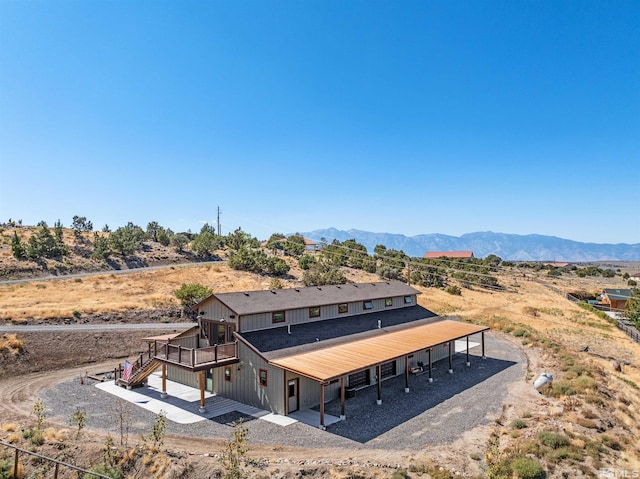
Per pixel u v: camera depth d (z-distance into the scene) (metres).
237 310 22.88
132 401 22.42
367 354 22.95
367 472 14.60
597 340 39.38
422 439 17.69
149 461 15.47
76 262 57.97
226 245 85.06
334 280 56.53
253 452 16.36
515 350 35.12
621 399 22.14
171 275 56.19
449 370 28.67
